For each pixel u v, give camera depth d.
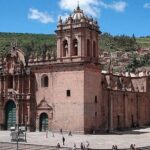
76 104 80.00
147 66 192.25
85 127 79.38
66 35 82.38
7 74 88.62
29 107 85.94
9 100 88.25
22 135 67.19
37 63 86.12
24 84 87.00
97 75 85.00
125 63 195.12
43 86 85.31
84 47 80.38
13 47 89.69
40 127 85.25
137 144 66.44
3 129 88.12
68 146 62.25
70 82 81.12
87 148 58.38
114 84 101.69
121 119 98.75
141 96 112.12
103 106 88.81
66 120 81.12
